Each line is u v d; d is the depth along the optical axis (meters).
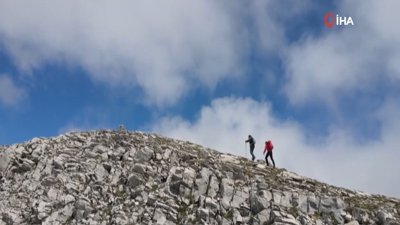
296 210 37.69
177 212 37.72
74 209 38.69
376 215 37.50
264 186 39.97
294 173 46.84
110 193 41.06
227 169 43.50
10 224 37.81
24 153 48.00
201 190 40.22
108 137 51.84
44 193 40.47
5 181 44.47
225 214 37.19
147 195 39.97
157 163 45.25
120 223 36.28
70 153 47.19
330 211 37.94
